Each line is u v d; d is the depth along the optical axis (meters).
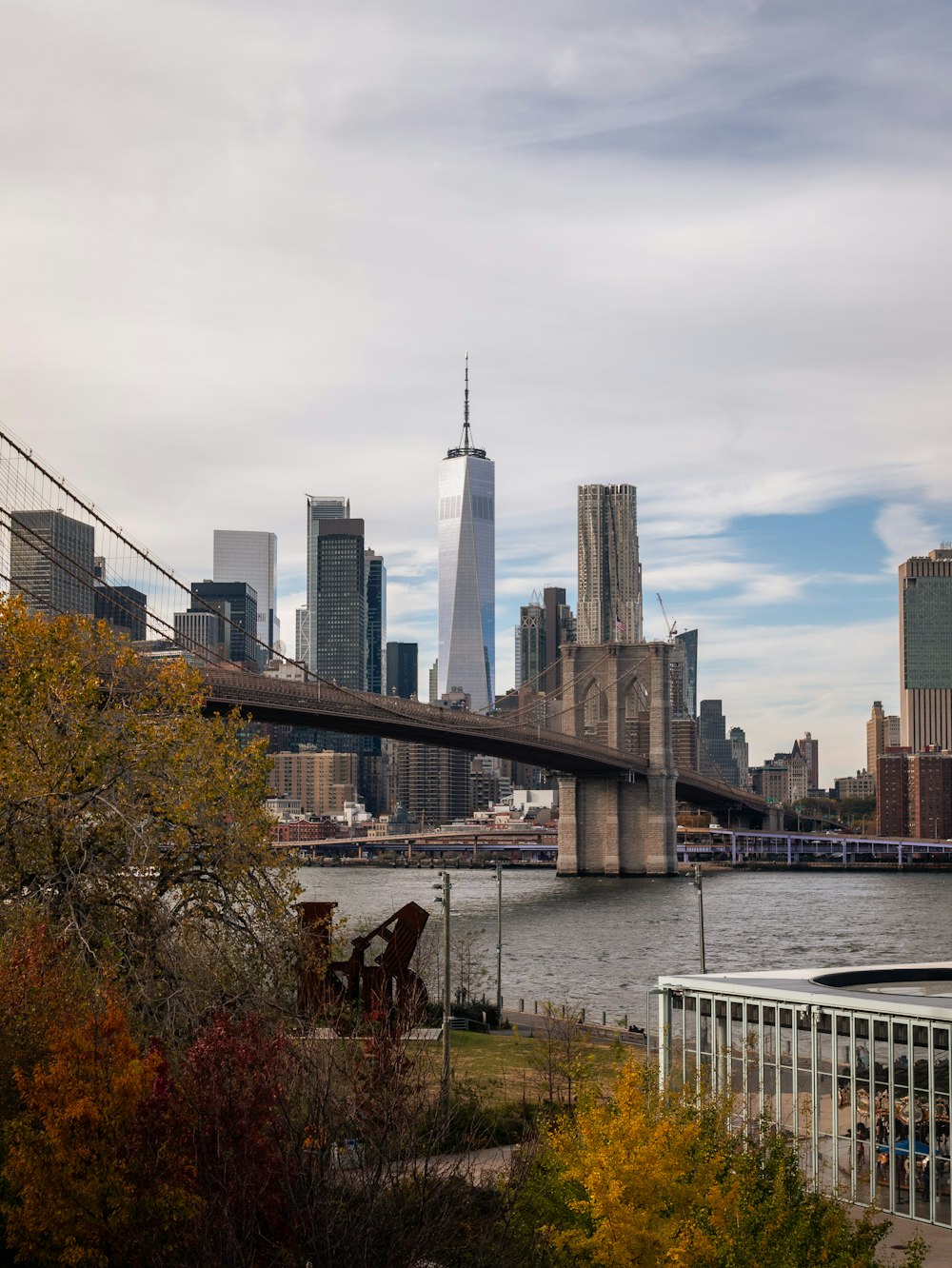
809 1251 29.44
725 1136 33.78
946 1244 40.47
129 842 48.09
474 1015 82.31
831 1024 45.78
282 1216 25.50
